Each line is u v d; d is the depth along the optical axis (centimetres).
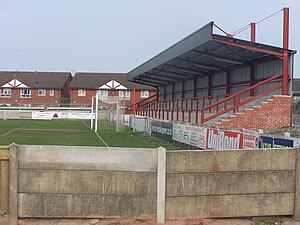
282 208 803
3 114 5369
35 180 753
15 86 7600
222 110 2505
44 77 7912
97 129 3416
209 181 775
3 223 746
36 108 6469
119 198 762
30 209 754
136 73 4641
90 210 760
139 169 761
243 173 787
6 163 750
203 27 2427
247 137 1253
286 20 2436
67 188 757
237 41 2362
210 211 777
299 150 806
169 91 5200
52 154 754
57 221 756
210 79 3734
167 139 2317
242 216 791
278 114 2305
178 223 759
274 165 798
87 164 757
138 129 3231
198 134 1738
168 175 764
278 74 2533
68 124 4228
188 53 2895
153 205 766
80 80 7781
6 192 751
